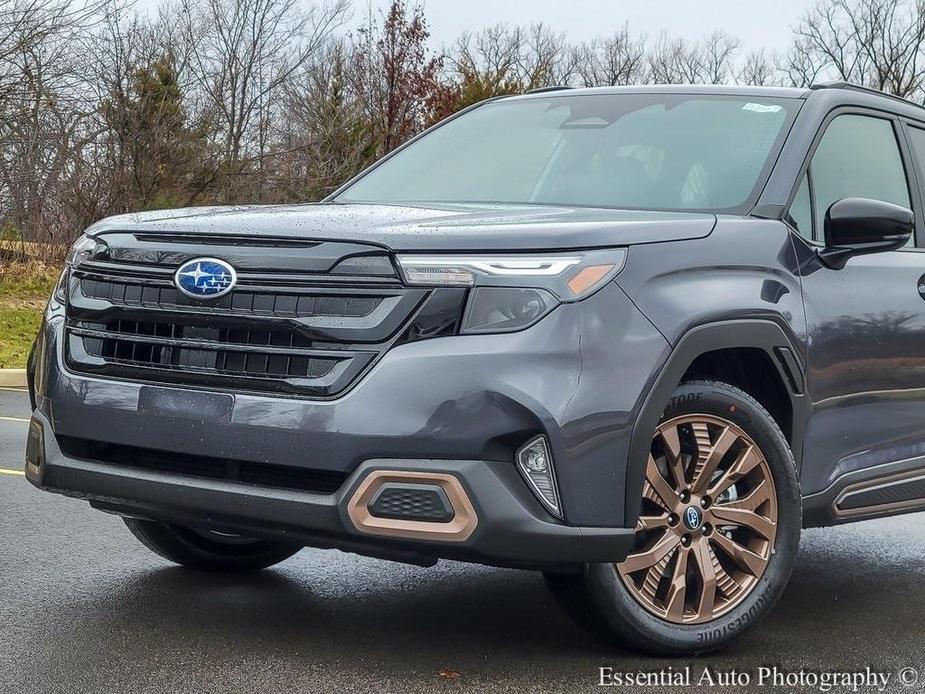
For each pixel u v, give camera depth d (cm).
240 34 3219
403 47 3073
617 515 332
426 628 386
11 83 1805
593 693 329
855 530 607
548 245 330
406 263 323
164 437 338
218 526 344
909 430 441
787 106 451
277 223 345
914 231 471
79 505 561
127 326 352
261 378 330
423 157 493
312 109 2938
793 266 393
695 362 371
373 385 319
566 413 321
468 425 316
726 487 371
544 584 452
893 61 4675
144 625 374
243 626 379
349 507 320
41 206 2027
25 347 1432
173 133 2203
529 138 477
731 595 374
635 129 459
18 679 318
